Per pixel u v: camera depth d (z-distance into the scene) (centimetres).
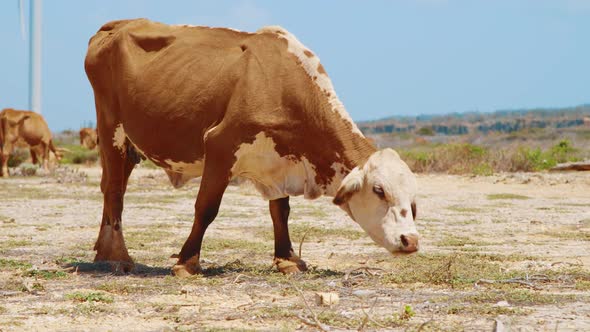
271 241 1411
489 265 1088
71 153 5356
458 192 2614
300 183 1005
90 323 736
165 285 937
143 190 2669
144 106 1067
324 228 1599
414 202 913
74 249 1294
